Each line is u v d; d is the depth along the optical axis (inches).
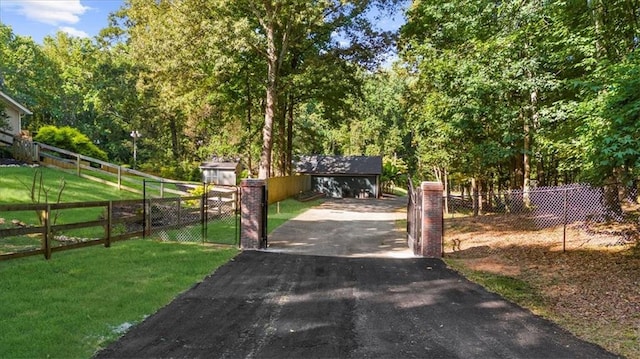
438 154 743.7
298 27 966.4
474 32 542.9
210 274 313.1
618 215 438.0
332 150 2527.1
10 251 336.2
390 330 207.8
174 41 863.7
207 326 206.4
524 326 215.3
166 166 1524.4
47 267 293.3
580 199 491.5
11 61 1606.8
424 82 700.7
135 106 1654.8
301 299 257.9
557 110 431.2
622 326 212.1
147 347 178.9
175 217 568.1
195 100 1058.1
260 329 204.8
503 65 494.6
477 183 805.2
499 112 523.2
